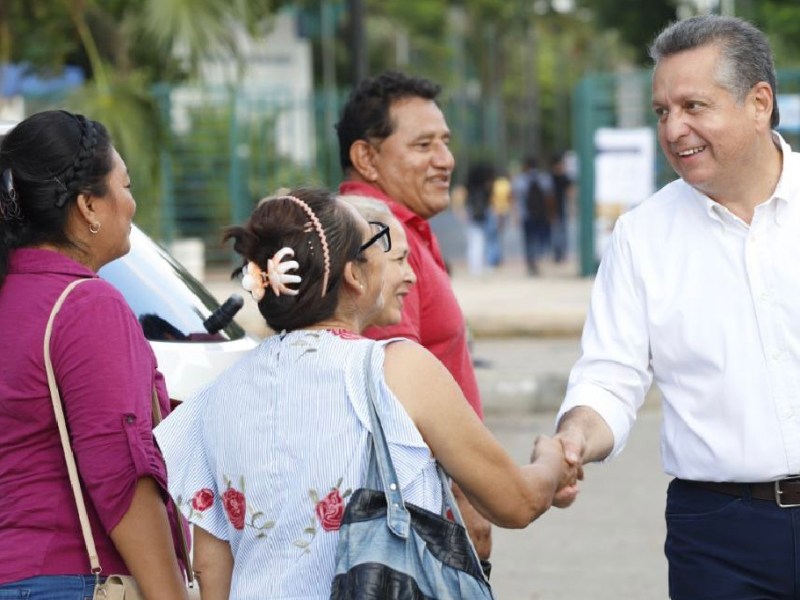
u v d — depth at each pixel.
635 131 22.78
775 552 4.27
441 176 5.27
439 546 3.45
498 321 18.28
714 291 4.32
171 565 3.76
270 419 3.54
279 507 3.50
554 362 15.56
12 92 19.22
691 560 4.39
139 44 18.42
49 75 18.81
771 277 4.25
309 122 25.12
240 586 3.54
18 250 3.87
